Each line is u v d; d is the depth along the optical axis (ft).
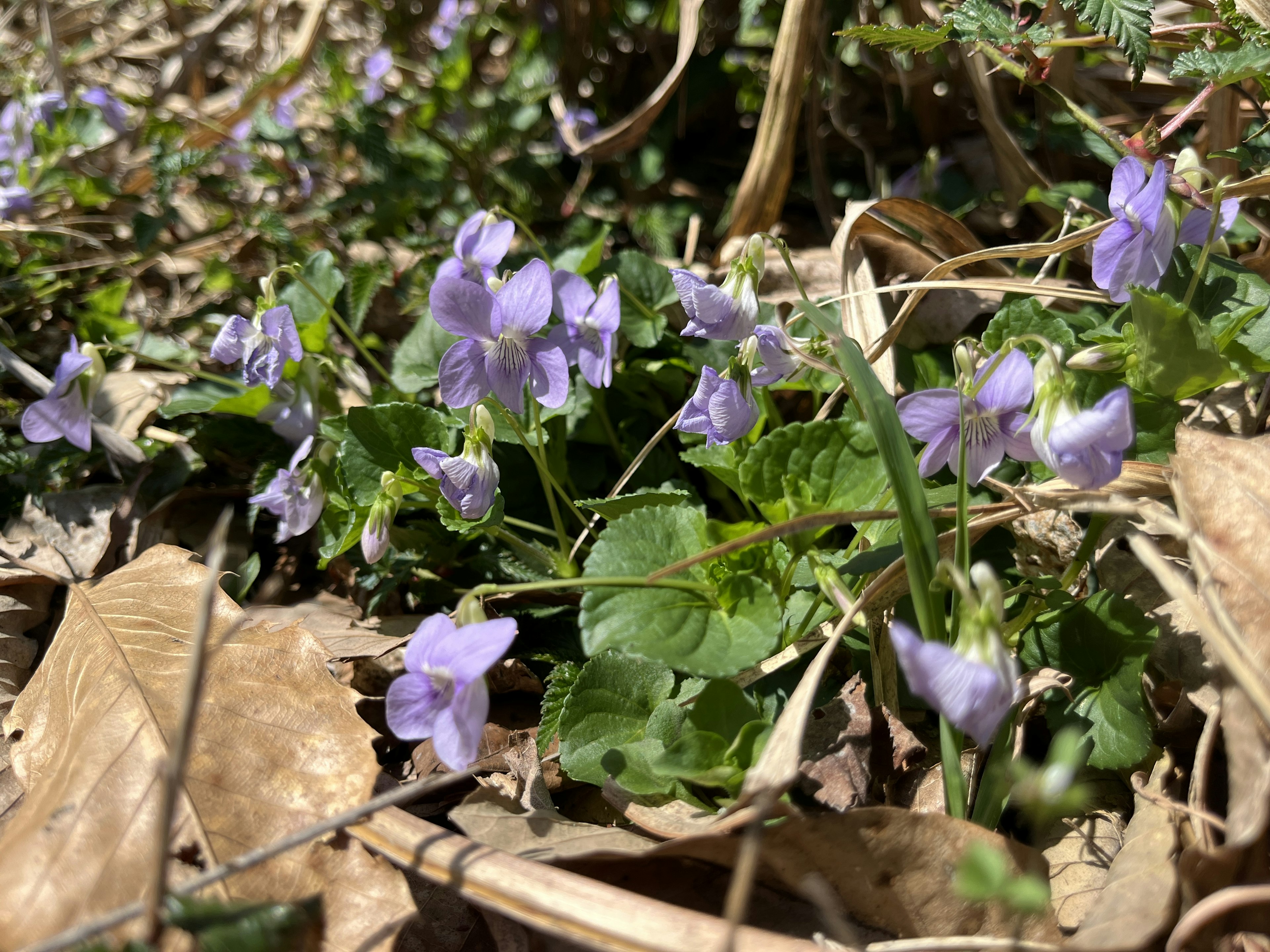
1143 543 0.34
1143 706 0.38
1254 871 0.32
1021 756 0.40
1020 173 0.69
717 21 0.89
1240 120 0.63
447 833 0.34
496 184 0.92
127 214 0.91
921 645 0.30
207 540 0.62
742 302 0.48
